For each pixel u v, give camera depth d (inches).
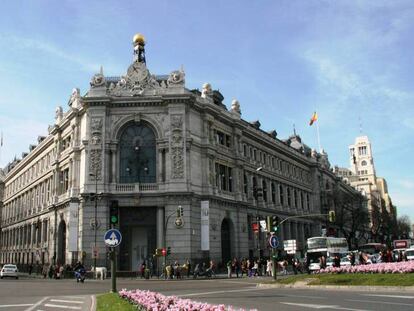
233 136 2556.6
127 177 2111.2
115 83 2378.2
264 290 1116.5
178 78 2161.7
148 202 2049.7
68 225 2299.5
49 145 2901.1
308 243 2305.6
